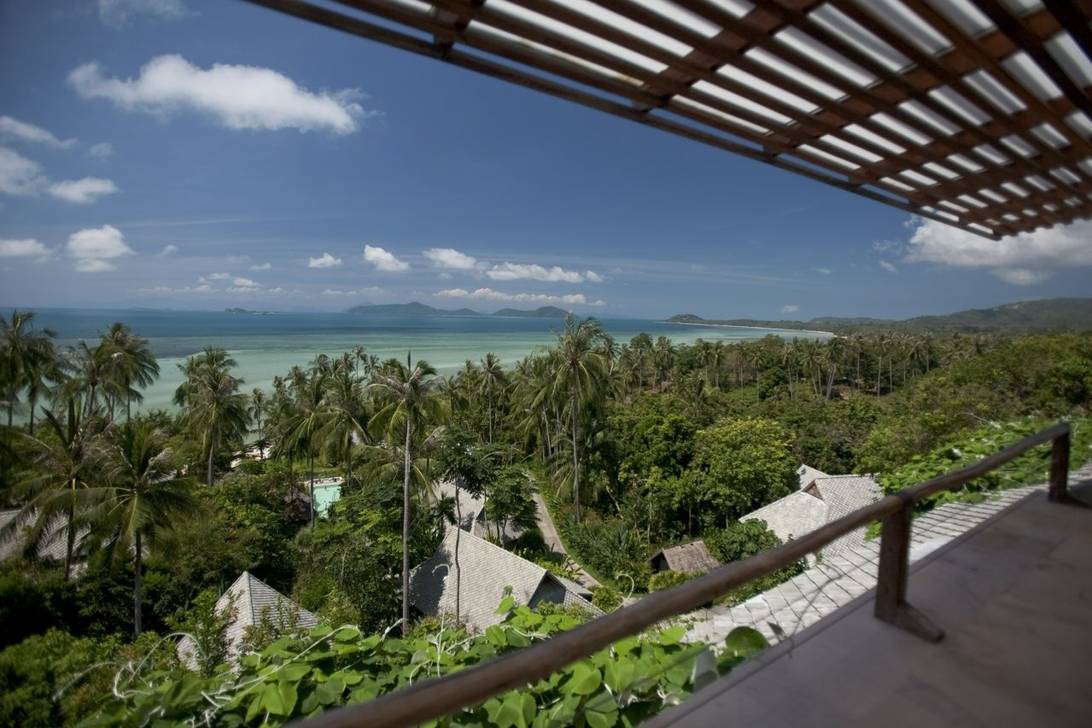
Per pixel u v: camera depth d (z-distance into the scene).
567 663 1.30
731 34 1.43
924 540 3.85
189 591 20.77
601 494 36.38
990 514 4.18
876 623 2.38
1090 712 1.87
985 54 1.58
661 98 1.80
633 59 1.58
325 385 36.00
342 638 2.94
